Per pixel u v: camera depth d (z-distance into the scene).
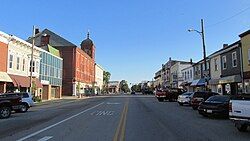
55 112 25.61
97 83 132.38
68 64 84.00
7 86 40.28
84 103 41.78
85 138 11.66
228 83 36.00
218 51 39.53
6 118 20.80
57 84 65.94
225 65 37.53
